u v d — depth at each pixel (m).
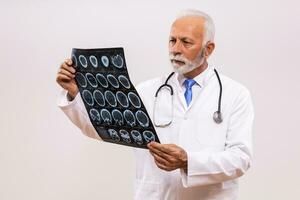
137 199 1.72
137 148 1.73
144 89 1.81
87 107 1.63
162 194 1.67
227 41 2.20
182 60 1.62
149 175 1.69
